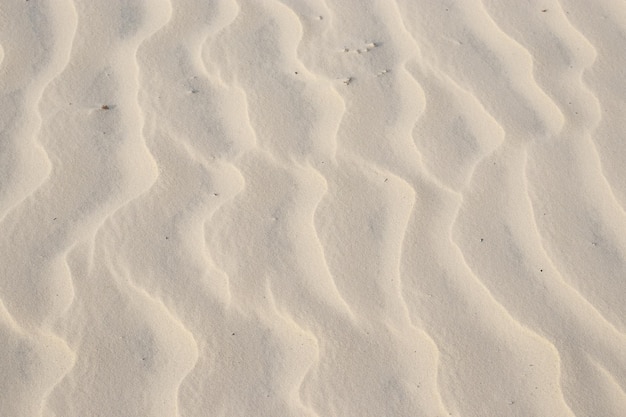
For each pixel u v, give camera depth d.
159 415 2.44
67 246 2.83
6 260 2.79
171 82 3.39
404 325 2.62
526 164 3.04
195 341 2.60
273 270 2.76
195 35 3.59
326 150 3.11
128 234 2.86
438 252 2.78
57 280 2.75
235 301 2.69
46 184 3.01
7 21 3.66
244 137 3.17
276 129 3.19
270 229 2.87
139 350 2.58
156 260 2.79
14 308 2.68
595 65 3.41
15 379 2.53
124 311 2.67
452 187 2.97
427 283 2.71
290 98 3.31
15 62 3.48
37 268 2.78
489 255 2.77
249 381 2.51
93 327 2.64
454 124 3.19
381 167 3.04
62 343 2.61
